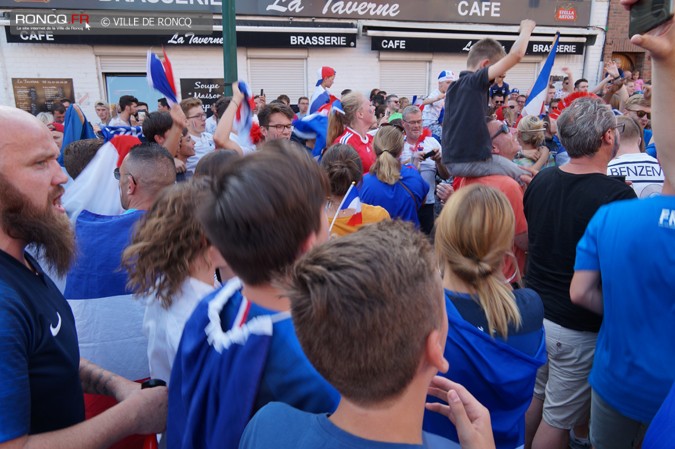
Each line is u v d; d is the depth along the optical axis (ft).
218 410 3.30
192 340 3.58
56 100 30.37
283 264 3.16
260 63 33.42
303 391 3.05
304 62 34.14
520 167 11.17
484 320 4.68
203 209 3.30
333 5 33.35
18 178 3.70
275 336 3.14
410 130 15.49
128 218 5.80
